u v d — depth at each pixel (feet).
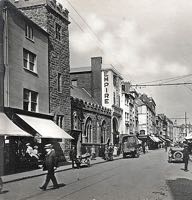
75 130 123.65
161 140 402.31
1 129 66.18
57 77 108.99
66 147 110.63
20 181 59.06
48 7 104.88
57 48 110.01
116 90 195.00
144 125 316.40
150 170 83.35
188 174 73.56
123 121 205.36
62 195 43.16
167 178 65.00
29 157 79.87
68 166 92.27
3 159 69.72
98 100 183.62
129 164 106.73
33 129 79.30
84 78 187.42
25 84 87.10
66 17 117.08
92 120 148.15
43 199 40.09
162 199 40.75
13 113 78.02
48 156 49.49
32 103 91.91
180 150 114.42
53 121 101.96
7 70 77.97
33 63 93.97
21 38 86.12
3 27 78.07
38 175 67.97
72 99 124.67
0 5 77.00
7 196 42.37
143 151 205.05
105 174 72.38
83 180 60.75
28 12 105.70
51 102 103.86
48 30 104.17
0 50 76.64
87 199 40.14
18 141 78.89
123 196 42.47
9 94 78.13
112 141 177.68
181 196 43.29
